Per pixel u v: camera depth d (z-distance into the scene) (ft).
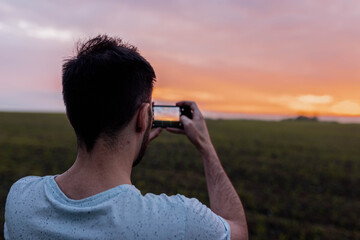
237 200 2.90
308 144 65.26
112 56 2.29
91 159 2.34
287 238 17.13
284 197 24.99
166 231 2.10
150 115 2.61
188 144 56.24
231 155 46.26
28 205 2.35
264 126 125.80
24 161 35.50
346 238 17.51
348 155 51.13
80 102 2.27
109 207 2.14
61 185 2.41
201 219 2.24
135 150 2.50
